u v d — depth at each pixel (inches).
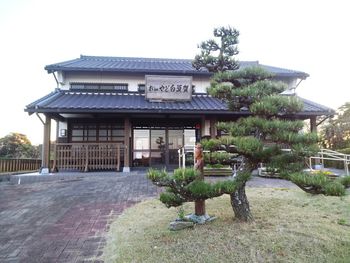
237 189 147.1
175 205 137.3
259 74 159.3
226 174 340.2
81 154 385.7
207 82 492.4
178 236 143.8
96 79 467.8
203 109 383.9
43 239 155.3
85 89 461.1
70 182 328.8
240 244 130.2
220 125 157.0
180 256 122.3
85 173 369.7
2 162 428.1
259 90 152.8
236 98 159.6
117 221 179.9
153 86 418.6
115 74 472.1
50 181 347.6
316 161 398.6
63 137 446.6
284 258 118.3
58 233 163.6
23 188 309.0
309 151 132.3
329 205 195.3
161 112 377.1
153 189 273.4
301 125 143.2
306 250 124.7
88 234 160.6
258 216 170.2
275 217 168.2
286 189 257.6
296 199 215.6
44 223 182.9
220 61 170.9
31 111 351.6
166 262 118.1
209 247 128.8
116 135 454.9
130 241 145.1
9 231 170.4
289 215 172.7
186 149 400.8
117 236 154.6
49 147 383.9
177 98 425.1
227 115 415.2
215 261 117.0
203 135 439.2
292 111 146.6
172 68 496.7
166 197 136.6
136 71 462.0
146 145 456.1
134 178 339.0
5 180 395.5
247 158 151.3
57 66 439.5
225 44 170.9
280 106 143.2
